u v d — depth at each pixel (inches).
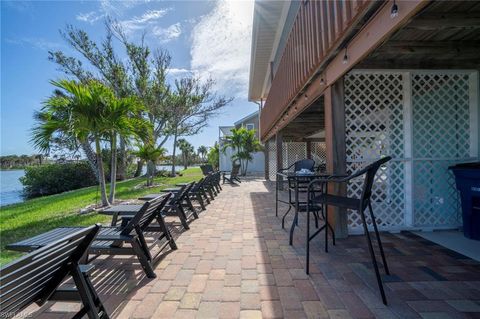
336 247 124.6
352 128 151.8
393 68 143.6
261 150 657.0
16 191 599.8
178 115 633.0
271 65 440.8
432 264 103.7
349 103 152.3
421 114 155.6
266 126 428.5
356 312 73.9
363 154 152.1
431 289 85.0
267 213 205.3
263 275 97.8
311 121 302.0
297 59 182.4
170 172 681.0
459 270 98.3
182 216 160.9
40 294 59.9
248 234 149.4
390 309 74.8
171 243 125.4
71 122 202.5
